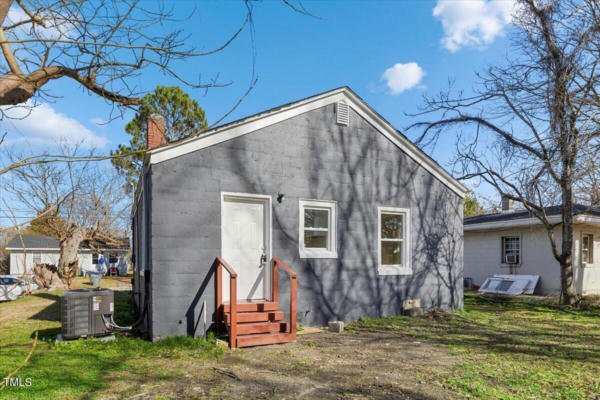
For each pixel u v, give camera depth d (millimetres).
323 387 4996
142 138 20359
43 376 5164
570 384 5094
